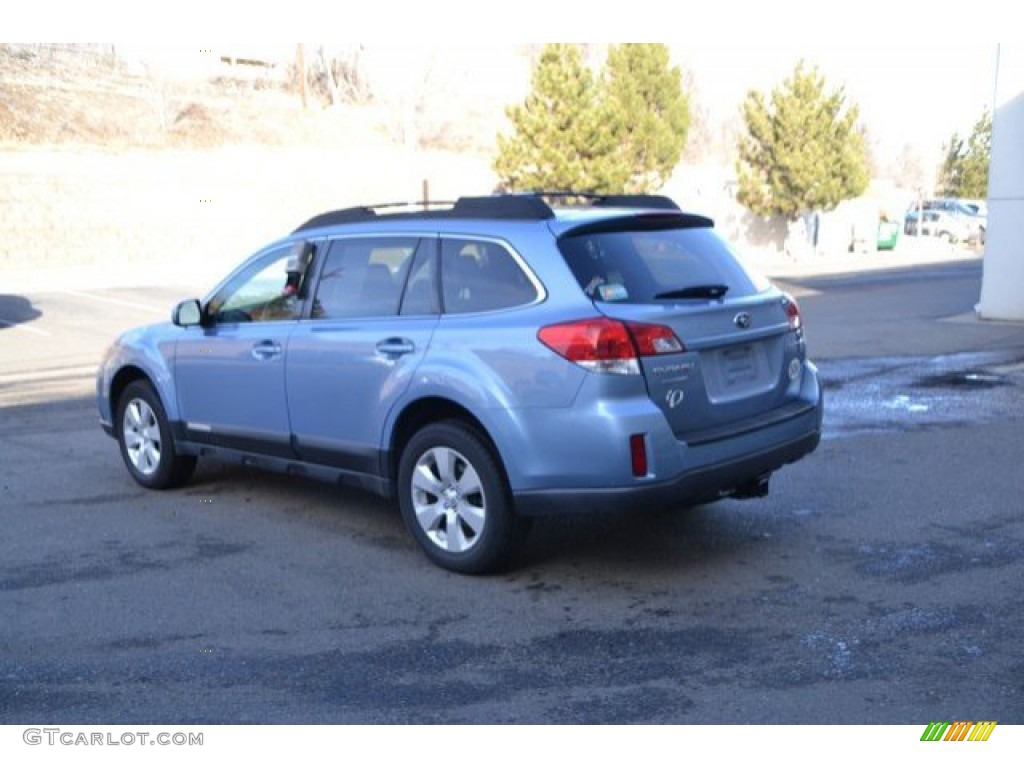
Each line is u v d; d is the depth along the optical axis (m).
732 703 4.20
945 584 5.40
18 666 4.67
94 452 8.83
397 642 4.86
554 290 5.31
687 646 4.73
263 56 44.34
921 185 61.72
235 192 32.44
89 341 16.81
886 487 7.25
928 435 8.82
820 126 35.59
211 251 31.59
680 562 5.83
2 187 29.20
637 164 34.00
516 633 4.93
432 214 5.96
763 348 5.80
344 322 6.14
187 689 4.43
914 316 17.31
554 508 5.25
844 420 9.49
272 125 40.22
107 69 41.31
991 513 6.61
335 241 6.38
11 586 5.66
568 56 30.52
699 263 5.74
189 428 7.16
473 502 5.61
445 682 4.45
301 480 7.77
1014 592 5.27
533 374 5.21
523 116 30.64
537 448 5.23
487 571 5.65
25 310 20.70
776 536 6.24
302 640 4.90
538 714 4.16
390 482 5.99
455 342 5.53
